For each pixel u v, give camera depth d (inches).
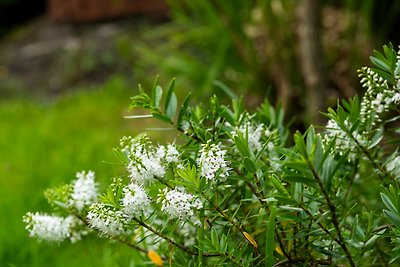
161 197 64.9
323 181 58.1
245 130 73.1
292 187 66.0
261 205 67.5
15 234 129.8
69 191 80.3
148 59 250.2
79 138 236.4
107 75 353.4
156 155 68.3
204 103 216.4
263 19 213.6
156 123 253.3
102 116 273.6
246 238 68.4
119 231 68.7
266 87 214.8
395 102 70.6
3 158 208.7
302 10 179.9
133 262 99.7
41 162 194.4
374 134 82.3
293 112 202.7
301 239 70.3
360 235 70.2
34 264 124.3
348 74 213.2
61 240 78.6
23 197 149.2
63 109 302.8
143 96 75.9
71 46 389.4
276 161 64.0
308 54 177.6
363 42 213.8
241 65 216.4
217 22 215.3
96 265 112.6
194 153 75.7
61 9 418.9
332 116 73.3
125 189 65.3
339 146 75.2
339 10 231.1
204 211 68.2
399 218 64.4
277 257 71.9
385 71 70.3
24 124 272.8
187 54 236.8
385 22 212.2
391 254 71.8
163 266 82.4
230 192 70.6
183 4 251.6
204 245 67.7
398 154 74.9
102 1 406.3
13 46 414.9
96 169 176.9
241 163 68.8
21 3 472.7
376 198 87.4
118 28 393.7
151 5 398.3
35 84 364.2
